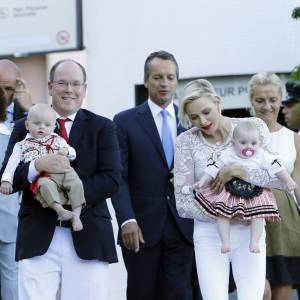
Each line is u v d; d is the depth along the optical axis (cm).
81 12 3625
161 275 2297
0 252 2353
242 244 1878
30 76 3722
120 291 3484
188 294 2281
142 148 2295
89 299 1911
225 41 3512
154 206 2284
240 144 1836
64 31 3641
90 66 3656
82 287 1909
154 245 2273
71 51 3638
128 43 3612
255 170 1838
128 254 2311
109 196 1939
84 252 1892
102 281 1927
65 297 1919
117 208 2255
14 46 3700
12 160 1889
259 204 1839
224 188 1852
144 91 3619
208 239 1895
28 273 1883
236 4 3494
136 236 2239
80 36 3625
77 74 1948
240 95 3516
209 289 1862
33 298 1877
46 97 3712
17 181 1866
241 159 1848
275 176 1841
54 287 1906
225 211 1833
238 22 3494
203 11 3522
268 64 3478
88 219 1912
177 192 1948
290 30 3456
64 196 1873
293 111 2817
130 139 2302
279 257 2186
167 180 2300
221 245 1873
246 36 3491
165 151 2309
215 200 1856
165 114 2330
